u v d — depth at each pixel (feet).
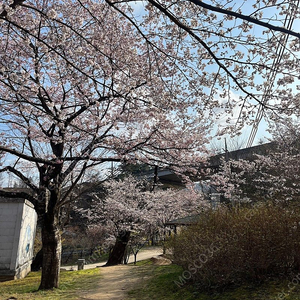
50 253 27.14
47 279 26.78
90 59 22.43
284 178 39.58
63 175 26.81
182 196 52.37
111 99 24.57
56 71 25.68
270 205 22.67
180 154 26.02
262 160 41.29
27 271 41.83
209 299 17.94
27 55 24.35
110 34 23.52
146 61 23.56
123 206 51.70
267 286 17.62
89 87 26.89
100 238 77.41
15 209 36.17
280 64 15.30
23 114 26.71
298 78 14.80
